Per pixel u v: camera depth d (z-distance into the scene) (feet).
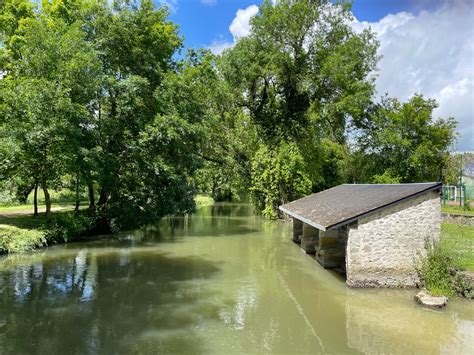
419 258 34.86
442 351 23.07
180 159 74.43
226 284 37.88
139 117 70.95
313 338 25.04
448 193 89.61
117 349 23.06
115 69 69.72
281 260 49.37
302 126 92.84
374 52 89.66
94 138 61.98
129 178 70.44
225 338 24.91
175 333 25.66
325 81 87.51
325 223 34.50
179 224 85.97
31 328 26.13
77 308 30.30
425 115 84.48
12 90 53.62
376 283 35.29
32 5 72.18
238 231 75.00
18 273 40.91
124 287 36.42
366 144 93.40
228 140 97.76
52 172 56.95
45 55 54.65
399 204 34.91
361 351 23.03
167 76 70.95
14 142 49.67
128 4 71.56
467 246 42.65
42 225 57.98
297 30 85.46
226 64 88.99
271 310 30.37
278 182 89.35
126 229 72.08
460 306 30.58
